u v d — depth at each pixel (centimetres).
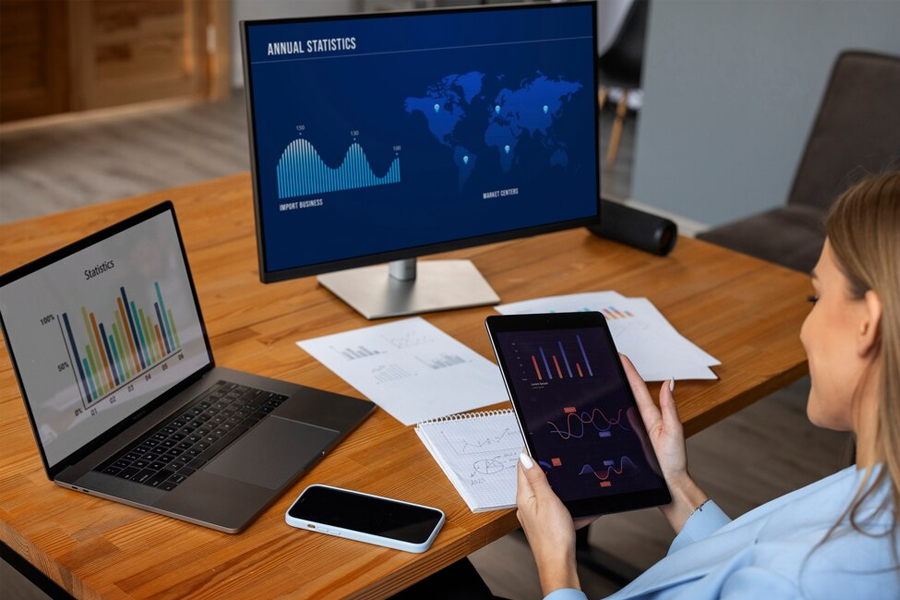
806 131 370
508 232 180
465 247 177
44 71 523
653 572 108
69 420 123
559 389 128
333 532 115
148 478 122
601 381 130
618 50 480
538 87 176
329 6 622
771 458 266
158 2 557
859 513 83
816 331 92
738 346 167
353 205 164
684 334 170
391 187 167
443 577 142
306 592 106
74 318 125
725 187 400
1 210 413
